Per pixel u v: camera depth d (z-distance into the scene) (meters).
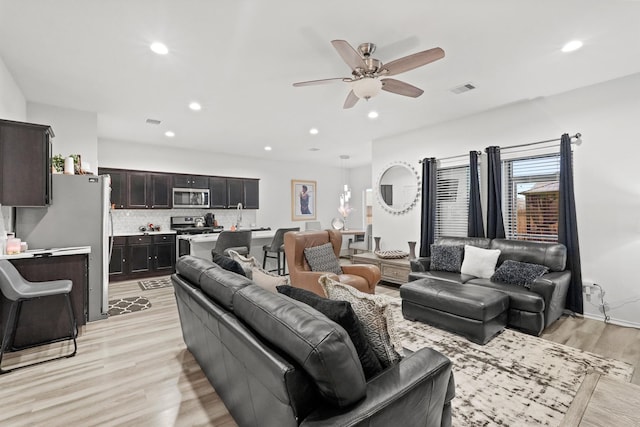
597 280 3.33
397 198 5.41
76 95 3.53
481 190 4.28
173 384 2.08
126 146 5.84
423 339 2.76
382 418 1.04
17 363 2.38
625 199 3.18
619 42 2.52
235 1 2.00
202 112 4.18
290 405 1.03
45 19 2.17
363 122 4.70
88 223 3.33
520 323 2.89
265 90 3.46
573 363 2.32
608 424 1.41
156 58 2.73
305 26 2.28
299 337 1.04
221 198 6.80
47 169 2.87
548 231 3.75
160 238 5.68
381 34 2.39
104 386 2.06
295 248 3.55
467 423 1.68
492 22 2.25
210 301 1.73
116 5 2.03
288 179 8.27
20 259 2.74
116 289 4.64
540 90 3.51
